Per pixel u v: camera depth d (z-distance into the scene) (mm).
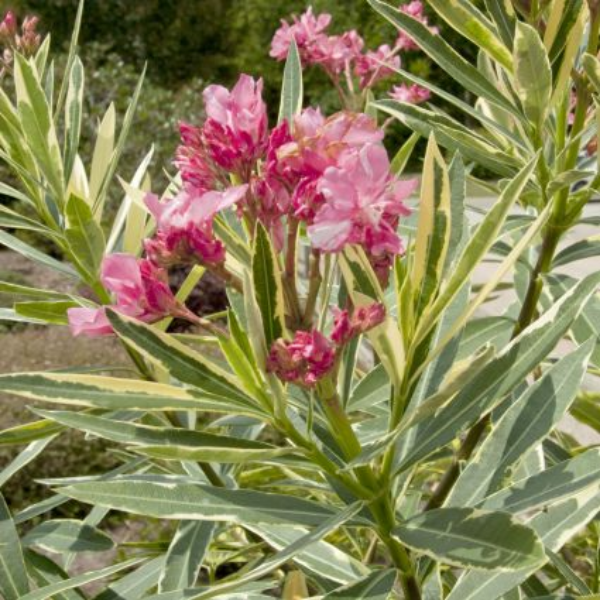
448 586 842
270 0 6949
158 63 7988
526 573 531
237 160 495
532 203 801
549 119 781
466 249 451
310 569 644
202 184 517
